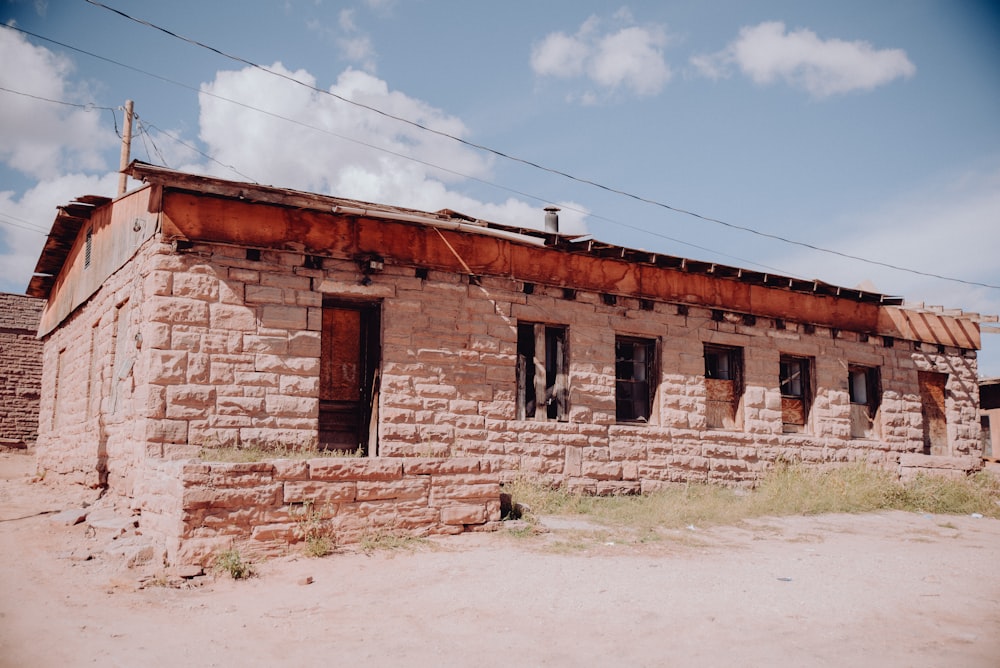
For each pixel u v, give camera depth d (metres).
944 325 19.62
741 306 16.30
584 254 14.42
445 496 9.80
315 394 11.45
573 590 7.23
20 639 5.70
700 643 5.65
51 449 16.48
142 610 6.57
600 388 14.33
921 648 5.61
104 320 13.17
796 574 8.16
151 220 10.93
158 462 9.21
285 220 11.63
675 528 11.26
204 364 10.70
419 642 5.69
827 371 17.33
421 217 12.25
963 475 17.16
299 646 5.60
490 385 13.13
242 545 8.15
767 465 16.02
